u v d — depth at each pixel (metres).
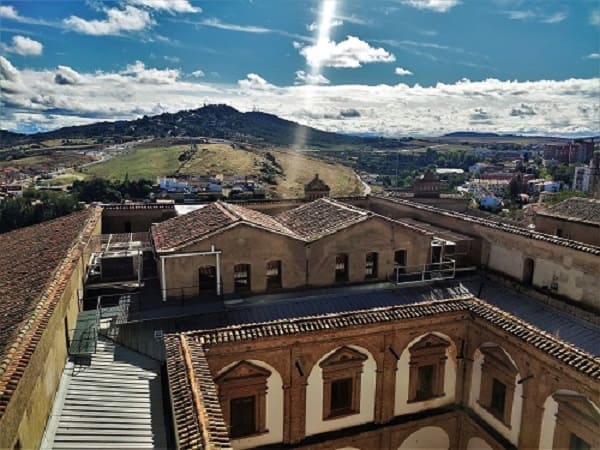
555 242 24.52
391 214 40.12
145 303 23.30
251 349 19.30
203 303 23.50
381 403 22.17
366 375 21.94
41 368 13.00
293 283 25.81
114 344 19.62
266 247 24.88
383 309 21.66
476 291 27.19
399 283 27.16
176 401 13.84
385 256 27.67
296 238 25.38
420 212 36.00
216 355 18.75
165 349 17.61
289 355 20.08
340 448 21.67
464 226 31.33
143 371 18.03
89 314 20.25
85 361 17.77
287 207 40.84
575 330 21.86
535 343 18.53
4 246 30.61
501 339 20.62
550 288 25.12
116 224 35.47
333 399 21.80
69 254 20.77
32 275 19.47
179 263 23.44
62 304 16.20
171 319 21.94
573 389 17.06
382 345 21.72
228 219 25.27
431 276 28.25
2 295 18.02
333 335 20.48
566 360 17.12
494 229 28.70
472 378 23.08
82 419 14.56
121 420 14.87
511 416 20.69
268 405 20.38
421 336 22.52
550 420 18.62
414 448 23.16
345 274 27.22
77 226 28.03
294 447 20.83
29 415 11.76
